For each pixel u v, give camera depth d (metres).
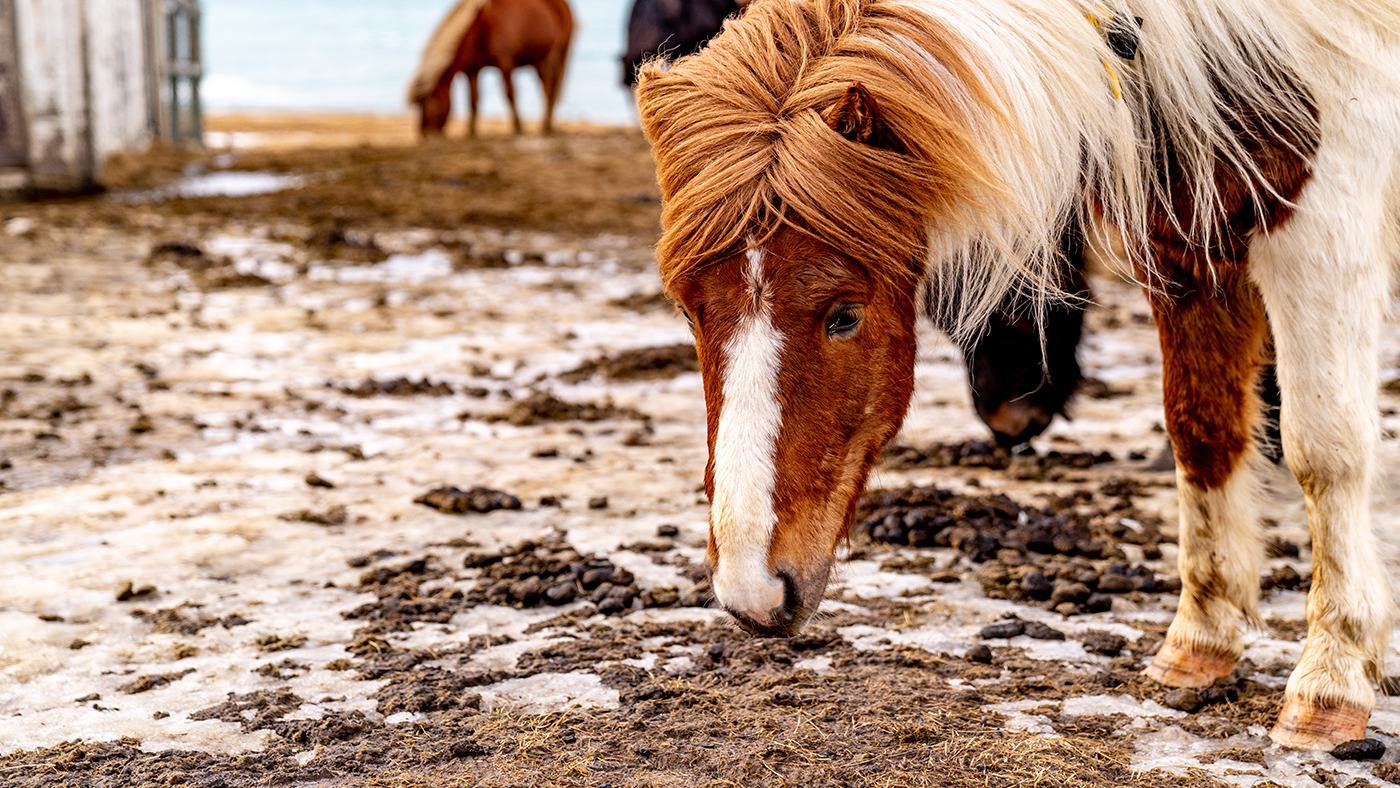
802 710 2.37
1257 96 2.19
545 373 5.68
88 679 2.57
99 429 4.60
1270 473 3.21
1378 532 3.39
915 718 2.31
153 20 15.23
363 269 8.28
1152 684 2.52
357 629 2.85
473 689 2.52
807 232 1.83
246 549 3.40
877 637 2.80
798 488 1.86
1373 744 2.18
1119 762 2.16
